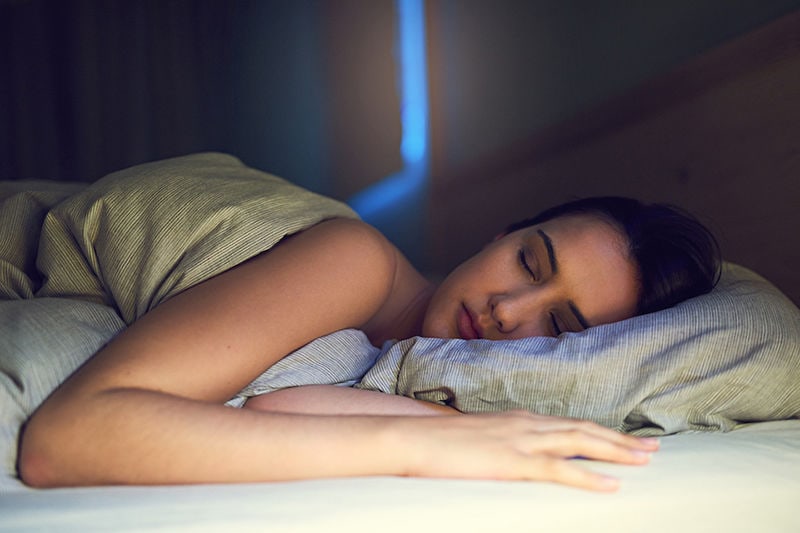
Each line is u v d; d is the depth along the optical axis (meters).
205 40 4.11
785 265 1.43
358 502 0.57
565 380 0.86
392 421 0.68
